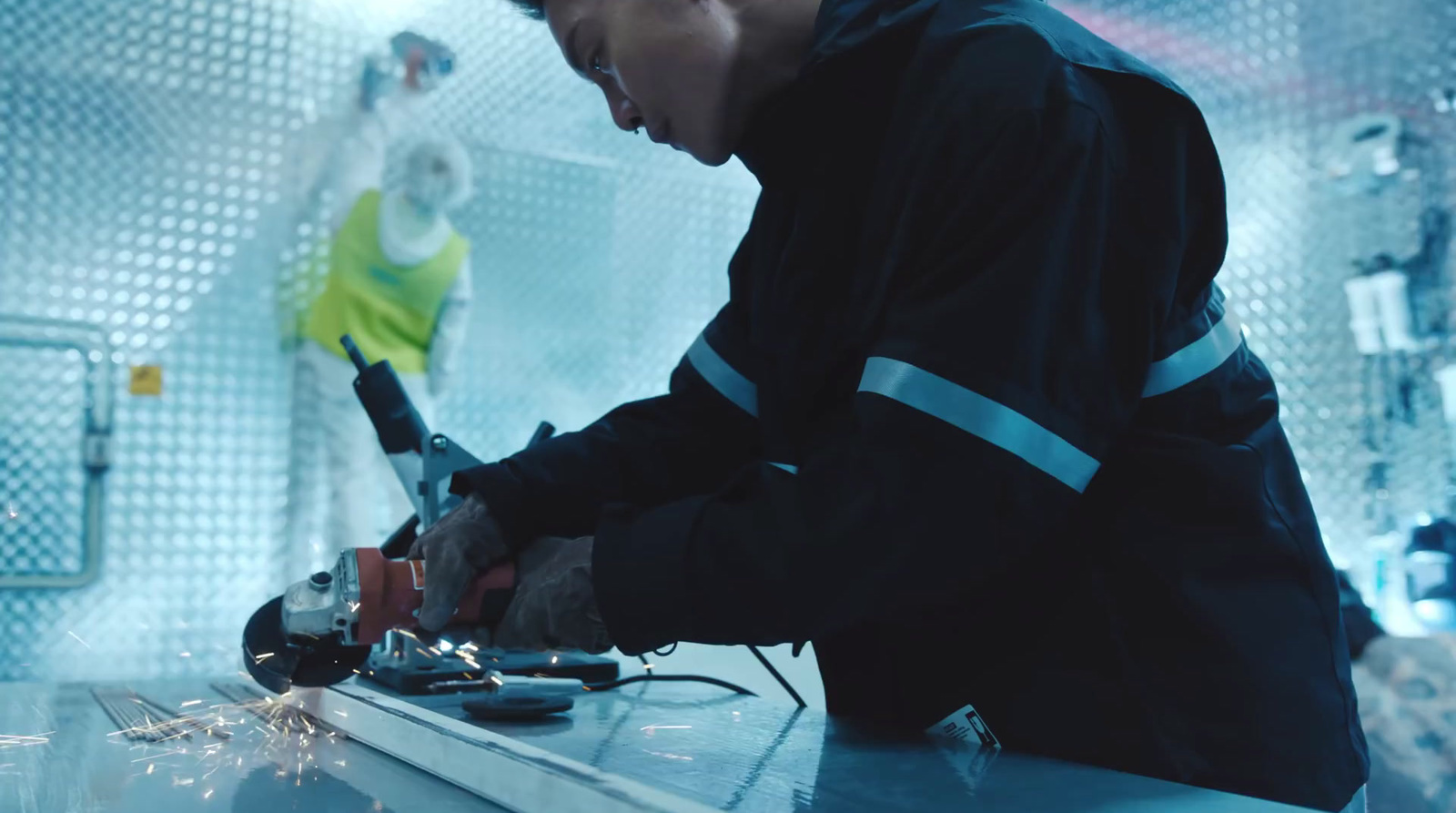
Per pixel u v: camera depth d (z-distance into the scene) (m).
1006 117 0.69
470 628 0.92
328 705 0.96
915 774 0.71
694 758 0.75
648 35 0.87
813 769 0.72
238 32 3.41
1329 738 0.78
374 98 3.45
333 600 0.92
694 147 0.96
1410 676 2.11
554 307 3.75
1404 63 3.12
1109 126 0.73
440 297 3.42
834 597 0.70
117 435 3.21
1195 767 0.76
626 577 0.76
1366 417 3.07
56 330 3.19
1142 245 0.73
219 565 3.26
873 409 0.68
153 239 3.30
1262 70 3.27
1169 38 3.37
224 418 3.31
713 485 1.14
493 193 3.68
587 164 3.81
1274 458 0.88
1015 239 0.69
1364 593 2.90
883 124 0.85
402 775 0.73
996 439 0.66
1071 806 0.62
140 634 3.16
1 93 3.21
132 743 0.84
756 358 1.07
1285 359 3.18
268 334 3.37
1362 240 3.13
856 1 0.86
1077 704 0.80
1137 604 0.81
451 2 3.63
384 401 1.43
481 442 3.63
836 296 0.90
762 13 0.90
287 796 0.66
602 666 1.29
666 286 3.90
